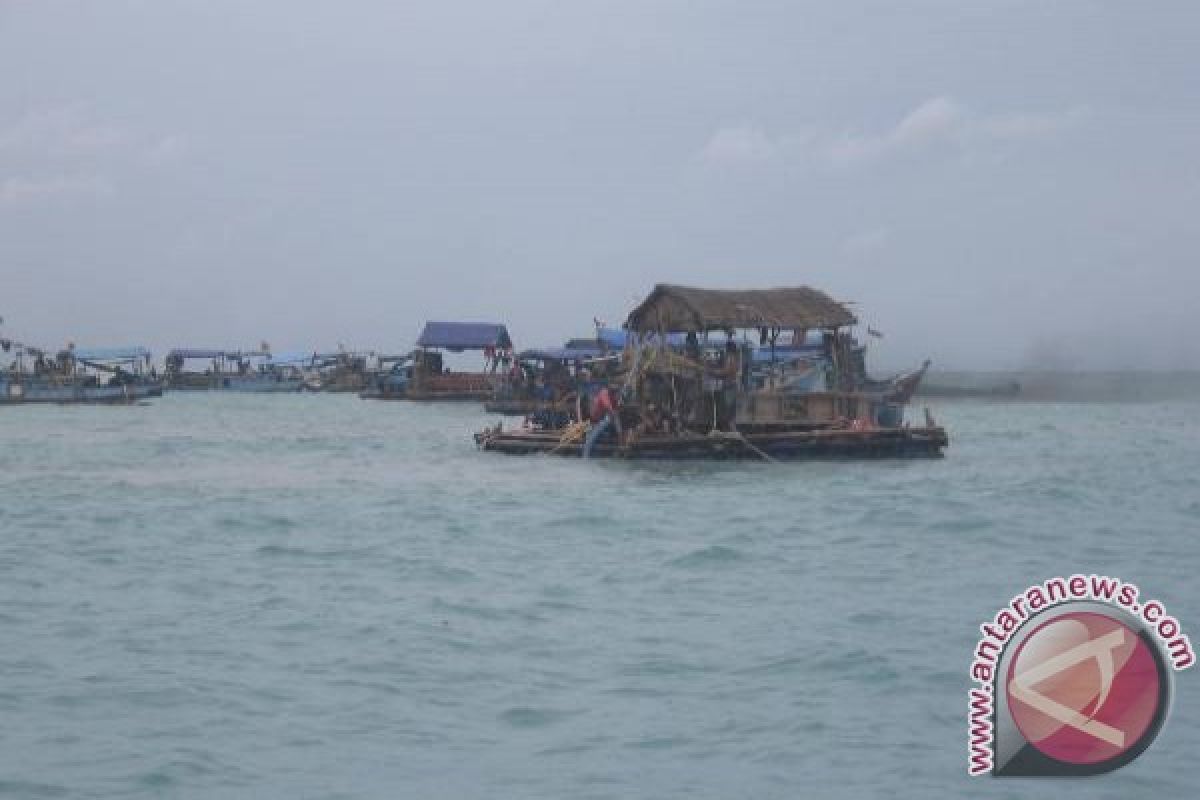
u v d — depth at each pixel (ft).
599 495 267.39
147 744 103.65
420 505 254.06
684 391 333.83
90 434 481.05
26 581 171.94
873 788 93.76
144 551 198.39
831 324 350.64
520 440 363.15
